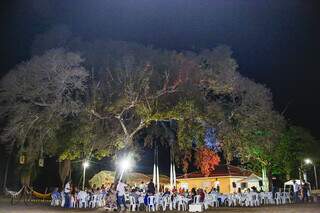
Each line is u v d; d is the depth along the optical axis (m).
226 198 29.89
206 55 30.56
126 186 25.61
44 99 27.64
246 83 31.23
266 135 32.19
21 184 37.75
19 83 27.52
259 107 31.23
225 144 30.38
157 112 29.11
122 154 29.92
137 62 29.41
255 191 31.45
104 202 26.61
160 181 41.31
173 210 25.08
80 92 28.58
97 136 29.14
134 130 30.12
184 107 28.62
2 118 28.36
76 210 24.06
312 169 58.16
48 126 28.02
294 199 33.34
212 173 42.69
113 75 29.30
